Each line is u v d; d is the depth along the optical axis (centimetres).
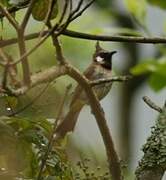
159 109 845
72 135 920
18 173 766
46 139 781
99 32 1158
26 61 627
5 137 754
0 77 662
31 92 786
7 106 782
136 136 1995
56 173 786
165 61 1134
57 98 793
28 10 637
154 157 817
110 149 793
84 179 780
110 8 1805
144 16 1197
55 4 762
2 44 790
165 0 1227
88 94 766
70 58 1414
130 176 1260
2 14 762
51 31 663
